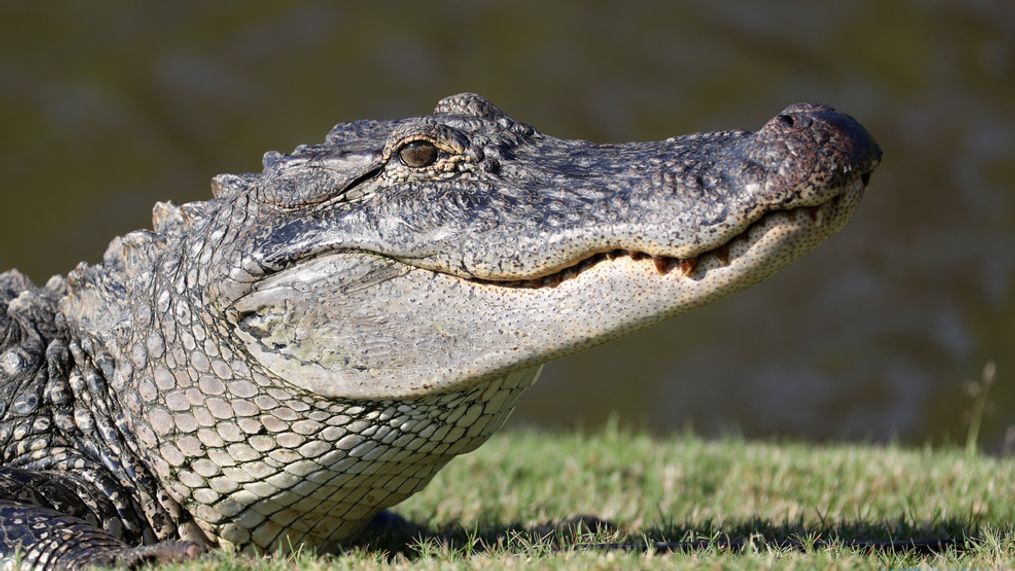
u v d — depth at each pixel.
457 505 20.11
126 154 63.47
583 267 13.48
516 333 13.59
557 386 56.12
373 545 15.97
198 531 15.19
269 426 14.30
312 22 70.19
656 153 13.76
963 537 15.35
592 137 65.00
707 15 72.19
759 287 60.62
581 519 17.00
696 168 13.10
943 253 61.72
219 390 14.36
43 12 70.25
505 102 66.19
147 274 15.11
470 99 15.45
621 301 13.27
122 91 66.25
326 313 13.91
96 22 70.19
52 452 14.94
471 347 13.70
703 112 66.56
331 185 14.02
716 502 19.94
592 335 13.41
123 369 15.03
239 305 14.10
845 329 58.03
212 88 66.75
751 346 57.84
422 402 14.02
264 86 67.31
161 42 69.50
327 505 14.89
